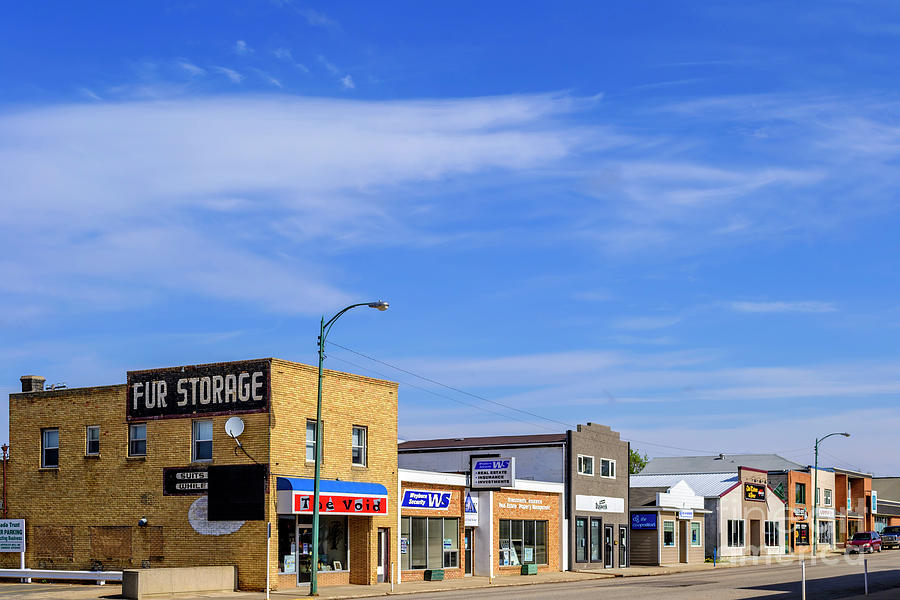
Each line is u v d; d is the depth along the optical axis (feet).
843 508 348.79
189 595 115.65
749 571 189.26
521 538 177.06
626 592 124.06
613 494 206.69
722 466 353.31
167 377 133.80
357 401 141.18
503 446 196.85
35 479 141.79
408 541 150.20
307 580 131.03
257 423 126.31
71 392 141.08
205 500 128.16
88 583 127.54
